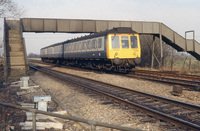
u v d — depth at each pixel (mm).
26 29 24156
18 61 19266
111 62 17000
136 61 17406
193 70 20453
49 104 7965
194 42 25953
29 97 9359
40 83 13688
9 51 20484
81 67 25328
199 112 6352
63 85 12297
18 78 15477
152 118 5859
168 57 29203
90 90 10055
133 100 8281
